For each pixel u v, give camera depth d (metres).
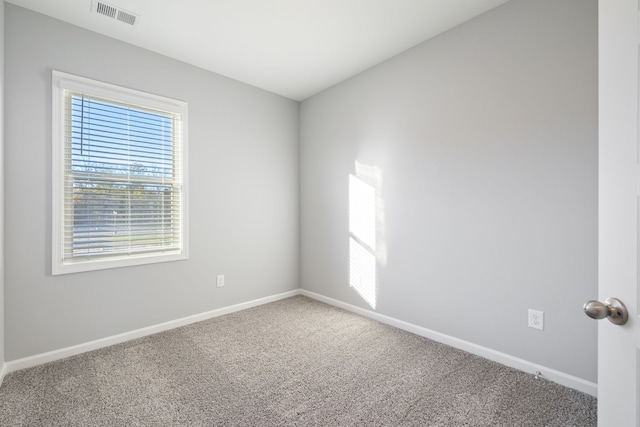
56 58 2.09
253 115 3.24
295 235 3.66
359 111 2.97
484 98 2.08
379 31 2.29
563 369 1.79
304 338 2.46
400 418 1.53
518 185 1.94
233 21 2.17
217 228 2.96
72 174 2.18
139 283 2.49
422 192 2.46
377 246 2.83
